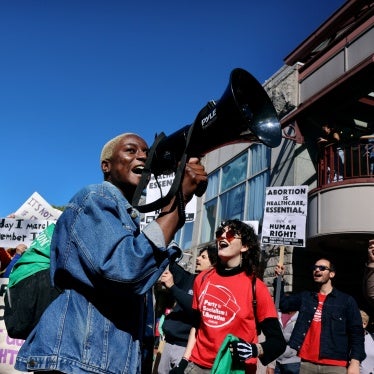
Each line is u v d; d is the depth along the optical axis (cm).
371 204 823
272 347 277
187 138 154
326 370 434
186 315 364
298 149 1041
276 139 169
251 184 1220
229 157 1377
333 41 1025
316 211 898
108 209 152
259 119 170
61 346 142
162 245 142
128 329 153
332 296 458
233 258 317
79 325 145
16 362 150
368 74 878
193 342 322
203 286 320
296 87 1127
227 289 305
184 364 311
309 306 467
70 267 148
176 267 439
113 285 144
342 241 893
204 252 461
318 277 466
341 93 948
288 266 946
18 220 645
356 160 962
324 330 445
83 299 149
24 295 168
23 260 180
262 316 292
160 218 147
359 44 942
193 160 160
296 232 661
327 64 1031
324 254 980
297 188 680
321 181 935
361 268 992
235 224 320
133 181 186
